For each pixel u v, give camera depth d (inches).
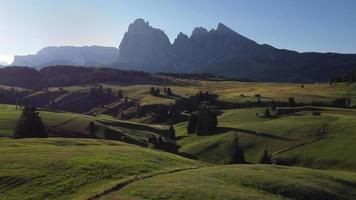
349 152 4687.5
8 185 1791.3
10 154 2249.0
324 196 1857.8
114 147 2709.2
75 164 2044.8
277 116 7554.1
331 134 5511.8
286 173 2132.1
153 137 6309.1
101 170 1973.4
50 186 1768.0
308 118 6668.3
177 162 2432.3
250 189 1788.9
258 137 5812.0
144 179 1871.3
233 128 6648.6
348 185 2138.3
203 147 5757.9
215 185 1772.9
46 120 6983.3
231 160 4904.0
